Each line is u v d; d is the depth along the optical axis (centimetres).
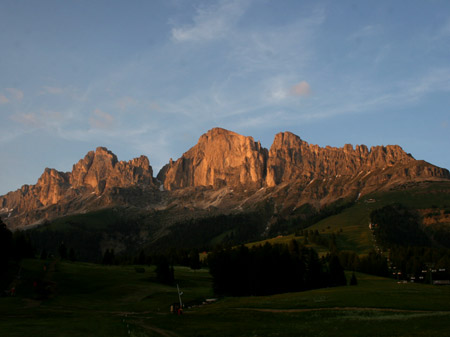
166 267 15288
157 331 6381
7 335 5356
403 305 7344
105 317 7906
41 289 11588
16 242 17088
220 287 12825
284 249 14912
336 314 6831
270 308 8069
